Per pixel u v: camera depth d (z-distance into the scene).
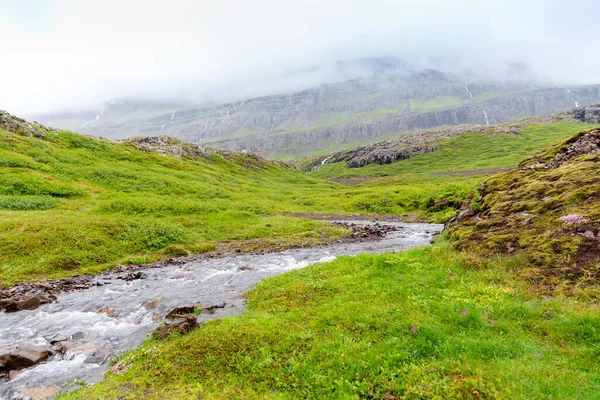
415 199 74.06
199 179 84.38
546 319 10.79
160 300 19.05
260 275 24.00
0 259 26.64
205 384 9.91
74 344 13.75
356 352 10.36
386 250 31.38
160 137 140.88
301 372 9.92
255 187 99.75
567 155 25.61
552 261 14.22
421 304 12.90
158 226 38.38
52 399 9.99
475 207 25.02
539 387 7.62
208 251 35.19
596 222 15.12
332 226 46.41
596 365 8.32
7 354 11.82
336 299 14.93
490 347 9.62
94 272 27.14
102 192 55.06
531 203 19.86
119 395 9.58
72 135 84.50
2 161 53.50
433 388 8.30
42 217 36.41
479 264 16.00
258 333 12.03
